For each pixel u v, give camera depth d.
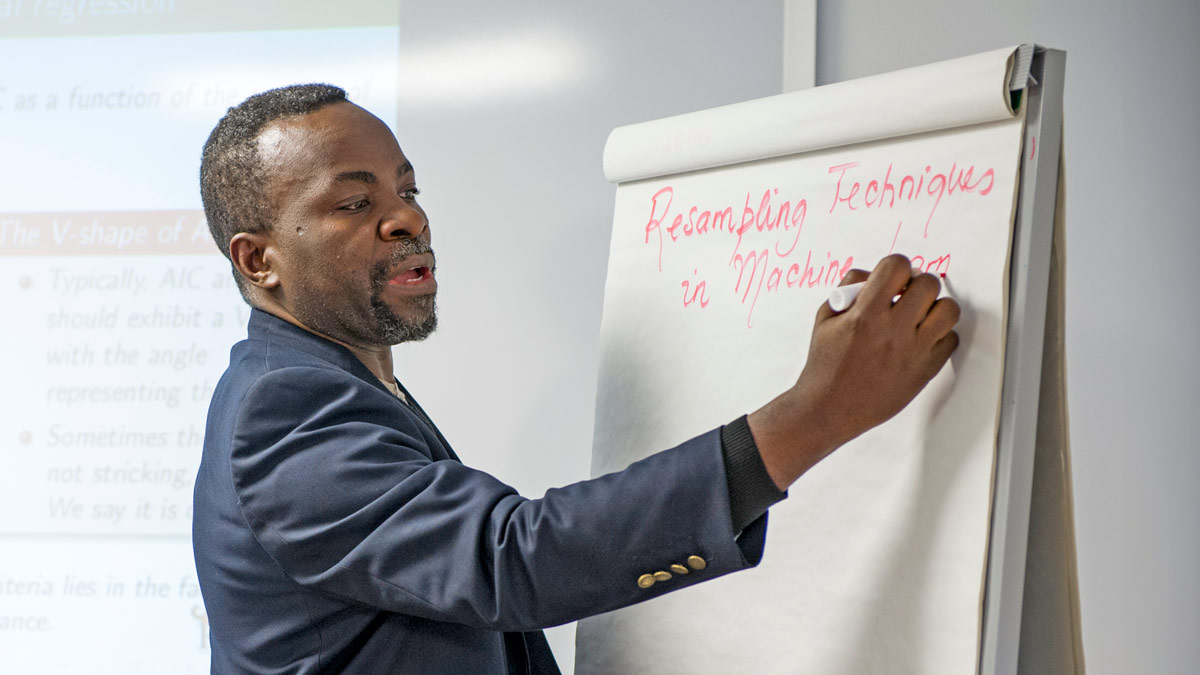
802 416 0.72
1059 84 0.76
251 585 0.83
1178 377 1.35
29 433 1.49
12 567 1.47
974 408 0.76
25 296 1.50
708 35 1.42
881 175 0.86
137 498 1.47
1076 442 1.36
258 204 0.92
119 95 1.50
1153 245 1.35
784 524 0.89
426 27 1.48
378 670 0.82
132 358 1.49
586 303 1.43
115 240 1.50
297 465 0.79
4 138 1.50
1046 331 0.79
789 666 0.86
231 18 1.50
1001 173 0.77
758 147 0.95
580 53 1.45
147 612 1.46
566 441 1.43
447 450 1.03
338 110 0.95
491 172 1.45
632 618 1.01
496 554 0.72
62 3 1.51
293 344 0.93
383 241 0.93
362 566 0.76
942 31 1.38
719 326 0.97
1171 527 1.34
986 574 0.75
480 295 1.45
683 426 0.98
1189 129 1.35
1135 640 1.34
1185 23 1.35
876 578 0.81
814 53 1.38
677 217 1.04
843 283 0.80
